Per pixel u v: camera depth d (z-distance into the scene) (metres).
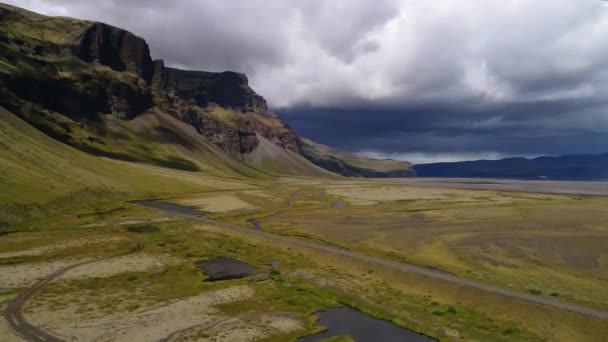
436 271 74.19
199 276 73.31
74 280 66.00
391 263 79.81
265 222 139.38
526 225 126.25
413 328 51.12
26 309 52.09
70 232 105.88
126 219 132.50
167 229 118.88
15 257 78.19
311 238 108.06
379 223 134.25
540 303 55.97
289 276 74.50
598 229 118.25
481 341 47.38
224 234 114.38
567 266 78.69
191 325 49.91
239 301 59.78
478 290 62.12
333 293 64.50
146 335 46.12
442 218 144.12
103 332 46.28
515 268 76.88
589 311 52.97
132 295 60.50
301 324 51.62
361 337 48.56
